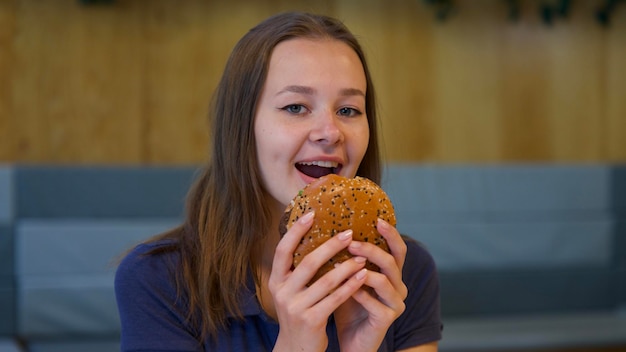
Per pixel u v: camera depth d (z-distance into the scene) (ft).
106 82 12.70
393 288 3.43
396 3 13.87
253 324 3.98
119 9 12.69
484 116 14.32
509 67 14.40
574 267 13.30
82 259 11.59
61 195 11.77
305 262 3.33
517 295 13.03
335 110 3.85
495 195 13.30
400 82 13.94
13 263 11.32
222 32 13.16
